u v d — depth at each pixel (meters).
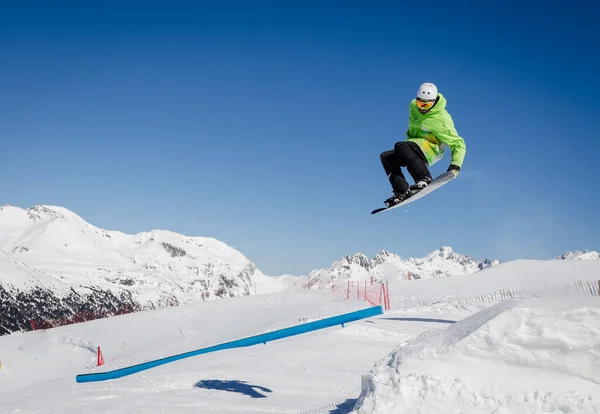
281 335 8.77
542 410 4.85
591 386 4.94
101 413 8.60
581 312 5.25
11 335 42.34
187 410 8.54
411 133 6.97
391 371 5.71
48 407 9.38
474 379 5.24
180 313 44.31
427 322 23.12
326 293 51.19
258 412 8.17
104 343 35.47
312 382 11.06
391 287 47.91
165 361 9.26
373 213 7.12
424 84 6.72
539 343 5.18
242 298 50.75
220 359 15.41
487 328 5.44
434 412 5.09
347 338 19.14
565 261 44.56
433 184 6.57
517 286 37.72
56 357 32.16
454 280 45.06
